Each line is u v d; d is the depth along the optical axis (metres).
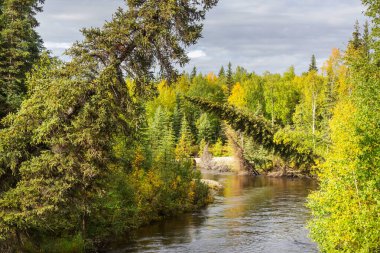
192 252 22.95
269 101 95.88
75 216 22.12
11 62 25.70
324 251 16.45
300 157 30.81
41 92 15.90
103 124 15.45
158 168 36.50
